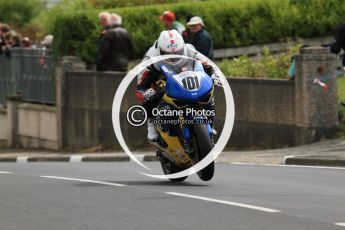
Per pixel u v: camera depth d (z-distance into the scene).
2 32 111.31
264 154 69.75
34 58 104.31
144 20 97.44
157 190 46.41
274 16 101.88
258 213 38.38
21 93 107.69
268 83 76.88
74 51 97.75
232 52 100.88
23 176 55.69
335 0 104.38
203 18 98.88
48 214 38.78
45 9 172.12
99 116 92.88
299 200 42.44
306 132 73.69
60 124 98.25
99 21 97.00
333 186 48.62
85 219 37.31
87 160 79.75
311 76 73.50
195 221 36.53
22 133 106.31
